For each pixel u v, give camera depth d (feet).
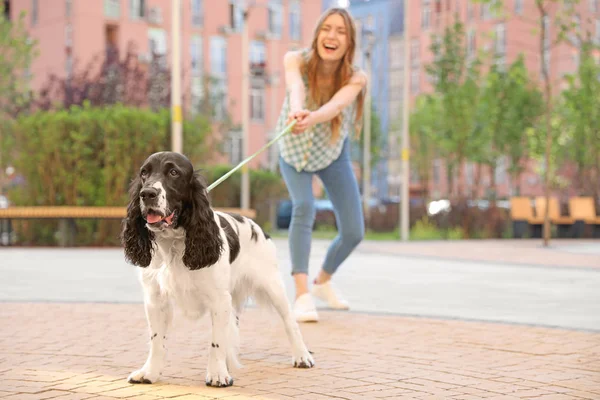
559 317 27.22
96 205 65.10
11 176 75.25
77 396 15.23
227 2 152.87
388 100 211.20
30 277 39.19
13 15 149.38
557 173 129.49
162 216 14.85
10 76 98.43
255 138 156.35
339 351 20.25
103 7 136.05
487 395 15.79
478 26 176.04
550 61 165.07
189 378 16.92
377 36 214.48
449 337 22.39
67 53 137.59
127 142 64.13
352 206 25.85
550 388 16.42
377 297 32.73
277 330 23.29
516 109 101.35
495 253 61.98
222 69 152.46
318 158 24.91
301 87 23.81
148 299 16.28
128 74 99.66
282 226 114.32
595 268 47.55
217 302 16.07
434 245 73.97
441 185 188.65
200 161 69.62
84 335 22.16
